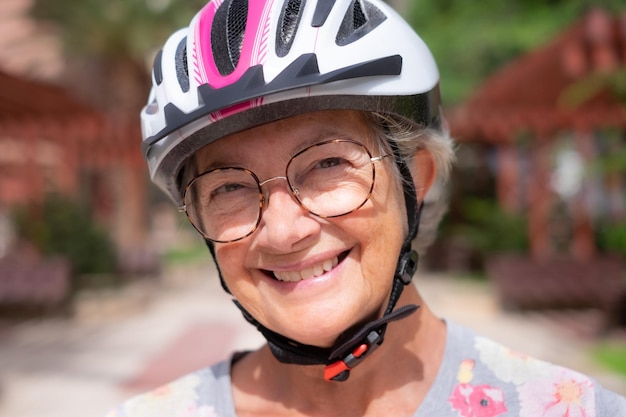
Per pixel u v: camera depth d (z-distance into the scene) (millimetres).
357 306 1161
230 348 7586
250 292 1225
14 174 14289
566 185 12414
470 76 15734
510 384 1244
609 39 6539
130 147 11883
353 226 1148
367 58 1172
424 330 1332
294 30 1155
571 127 10195
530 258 9531
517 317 8938
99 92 19203
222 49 1175
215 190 1221
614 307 7910
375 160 1185
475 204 13594
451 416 1228
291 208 1143
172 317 9961
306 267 1157
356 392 1284
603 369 5895
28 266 9969
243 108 1120
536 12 15031
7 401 5559
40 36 19125
